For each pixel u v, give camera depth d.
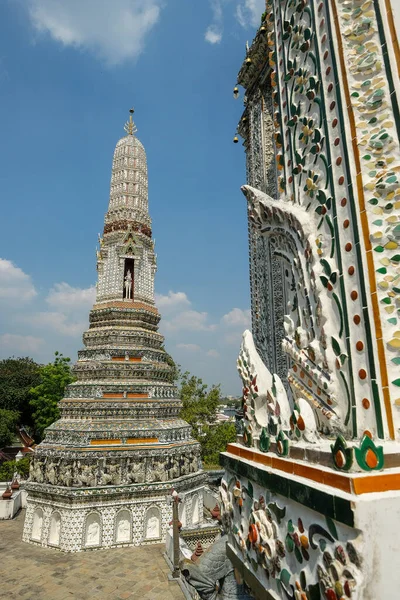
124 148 34.31
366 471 2.75
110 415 24.12
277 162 5.41
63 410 25.27
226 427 38.59
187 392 41.75
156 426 24.17
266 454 4.23
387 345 3.25
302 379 4.36
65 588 17.02
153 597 16.33
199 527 22.33
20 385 57.12
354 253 3.62
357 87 3.91
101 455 22.06
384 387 3.19
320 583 2.88
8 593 16.56
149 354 27.94
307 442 3.52
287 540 3.47
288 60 5.24
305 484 3.14
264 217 5.54
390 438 3.08
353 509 2.50
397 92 3.67
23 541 22.52
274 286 8.01
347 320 3.63
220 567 6.30
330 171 4.10
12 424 48.16
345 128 3.89
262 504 4.12
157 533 22.09
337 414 3.63
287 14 5.35
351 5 4.16
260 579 4.10
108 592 16.69
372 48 3.90
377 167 3.65
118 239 31.03
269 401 4.57
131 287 30.91
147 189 34.34
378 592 2.42
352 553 2.54
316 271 4.04
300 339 4.33
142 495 22.27
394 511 2.58
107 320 29.05
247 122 11.00
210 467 37.84
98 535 21.30
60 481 22.00
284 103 5.31
